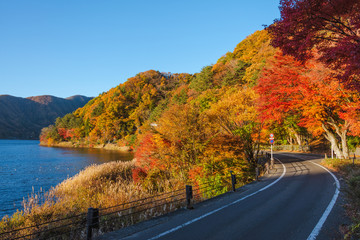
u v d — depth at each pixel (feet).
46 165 147.33
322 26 21.74
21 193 75.46
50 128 482.28
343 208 24.93
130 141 287.69
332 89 54.60
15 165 147.43
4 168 134.00
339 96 56.80
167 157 69.72
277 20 23.25
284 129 154.92
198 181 54.39
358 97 53.26
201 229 20.17
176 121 68.28
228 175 55.11
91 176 77.97
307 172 54.95
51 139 440.86
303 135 157.48
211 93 149.28
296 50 23.47
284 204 27.81
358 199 25.95
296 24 21.62
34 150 298.56
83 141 400.47
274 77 63.93
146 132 81.05
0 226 33.45
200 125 69.31
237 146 61.26
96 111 405.80
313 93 58.29
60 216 36.06
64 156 210.79
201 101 146.41
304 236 18.10
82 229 30.37
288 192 34.42
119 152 262.26
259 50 220.23
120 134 343.05
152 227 21.15
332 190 34.12
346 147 72.38
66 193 63.72
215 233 19.15
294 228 19.85
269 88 65.31
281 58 62.75
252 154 67.92
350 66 19.04
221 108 72.49
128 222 31.76
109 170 86.69
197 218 23.43
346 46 18.62
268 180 46.93
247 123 70.85
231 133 69.05
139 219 32.76
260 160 78.33
